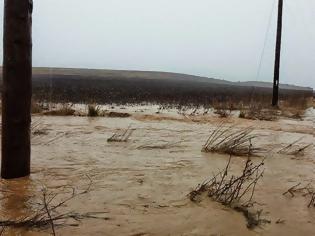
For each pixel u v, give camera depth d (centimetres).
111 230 423
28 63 576
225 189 536
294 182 651
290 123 1691
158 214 473
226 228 442
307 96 4109
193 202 518
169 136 1116
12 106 578
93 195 533
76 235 407
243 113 1806
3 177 591
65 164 704
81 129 1196
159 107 2258
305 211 511
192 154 844
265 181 648
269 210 507
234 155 854
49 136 1023
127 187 577
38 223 423
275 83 2681
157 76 14288
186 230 433
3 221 424
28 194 524
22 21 560
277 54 2670
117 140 990
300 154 909
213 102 2505
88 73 12262
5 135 586
